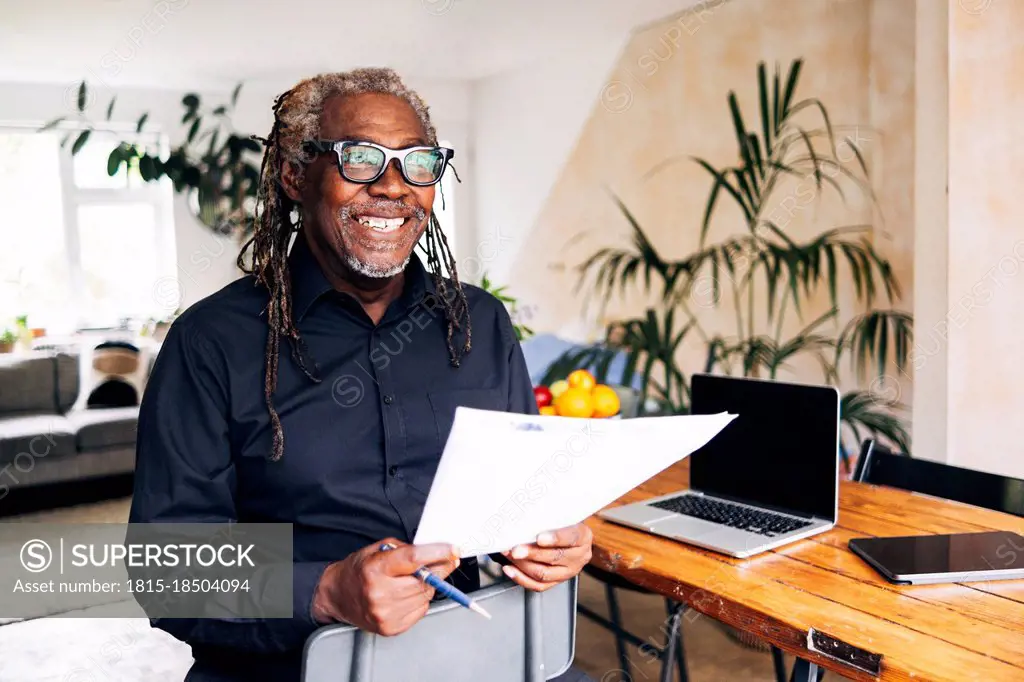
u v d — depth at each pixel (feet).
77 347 15.20
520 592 3.42
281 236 4.02
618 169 15.29
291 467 3.75
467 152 19.24
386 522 3.85
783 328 12.41
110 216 16.75
